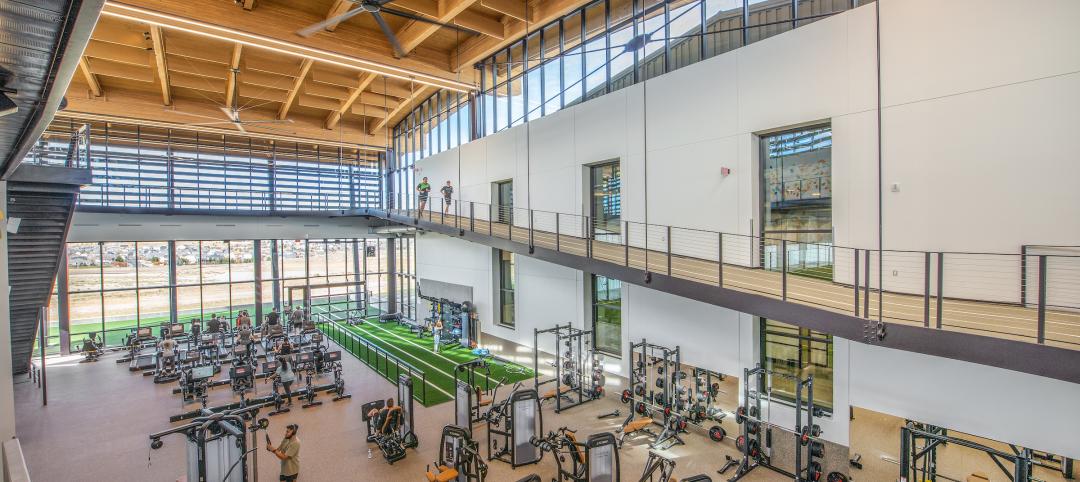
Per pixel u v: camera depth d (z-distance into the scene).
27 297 8.59
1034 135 4.93
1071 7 4.70
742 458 7.14
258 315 18.17
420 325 17.17
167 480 6.80
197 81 12.90
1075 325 4.30
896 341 4.46
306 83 13.36
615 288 10.11
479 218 13.95
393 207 19.83
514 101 12.77
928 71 5.61
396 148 19.94
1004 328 4.25
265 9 8.88
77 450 7.70
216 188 16.69
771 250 7.38
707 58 8.29
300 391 10.11
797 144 7.08
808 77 6.66
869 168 6.09
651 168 8.88
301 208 18.75
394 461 7.16
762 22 7.69
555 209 11.12
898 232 5.87
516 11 9.79
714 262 7.77
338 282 19.67
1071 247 4.72
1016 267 5.08
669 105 8.56
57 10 2.38
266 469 7.01
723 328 7.89
